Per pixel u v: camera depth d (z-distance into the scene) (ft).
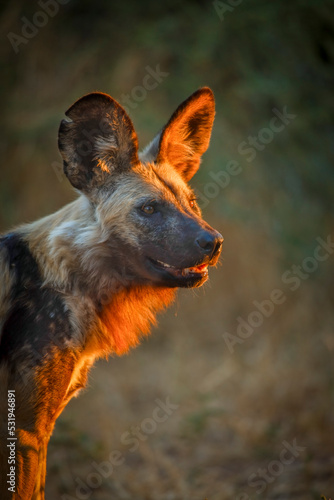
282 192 98.68
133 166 41.39
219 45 97.81
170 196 40.52
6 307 38.06
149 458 58.85
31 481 36.73
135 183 40.60
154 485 55.31
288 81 97.60
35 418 36.81
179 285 40.09
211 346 89.40
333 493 52.21
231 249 96.84
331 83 100.01
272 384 71.36
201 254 38.47
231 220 95.96
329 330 83.56
